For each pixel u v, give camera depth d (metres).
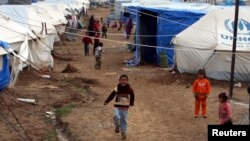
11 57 22.89
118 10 74.19
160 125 16.80
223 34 26.86
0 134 14.92
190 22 32.12
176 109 19.45
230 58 25.95
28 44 27.94
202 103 17.73
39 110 18.55
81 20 67.19
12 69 23.03
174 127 16.55
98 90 23.56
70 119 17.19
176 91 23.58
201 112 18.78
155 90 23.88
